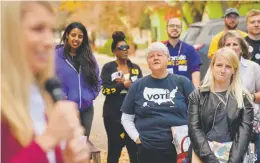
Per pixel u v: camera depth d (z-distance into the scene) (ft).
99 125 41.70
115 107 25.43
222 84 16.96
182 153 19.31
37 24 6.80
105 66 25.99
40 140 6.72
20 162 6.44
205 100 16.97
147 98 19.97
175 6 76.69
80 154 7.13
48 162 6.70
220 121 16.66
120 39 25.88
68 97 22.52
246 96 16.92
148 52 19.92
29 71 6.90
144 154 20.08
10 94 6.67
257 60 25.36
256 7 70.44
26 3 6.74
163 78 20.03
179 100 19.79
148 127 19.86
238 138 16.39
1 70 6.66
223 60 16.72
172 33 28.71
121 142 25.66
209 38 46.24
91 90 23.34
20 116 6.68
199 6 74.54
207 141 16.63
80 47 23.25
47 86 7.68
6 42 6.67
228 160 16.21
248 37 25.64
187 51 28.86
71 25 22.84
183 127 19.57
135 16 118.32
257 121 19.90
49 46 6.98
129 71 26.03
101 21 117.60
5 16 6.63
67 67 22.54
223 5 72.74
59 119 6.79
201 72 41.63
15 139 6.64
